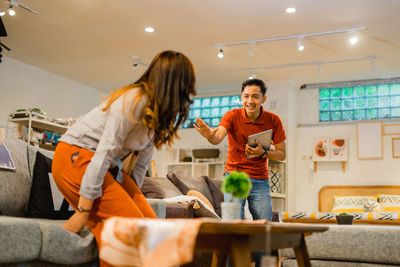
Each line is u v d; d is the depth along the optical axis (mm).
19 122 5875
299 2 5082
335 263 2779
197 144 8906
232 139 3008
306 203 8203
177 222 1396
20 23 5820
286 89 8203
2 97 6953
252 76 7660
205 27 5828
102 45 6551
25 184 2572
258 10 5305
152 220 1446
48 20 5703
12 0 5039
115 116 1787
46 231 1854
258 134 2805
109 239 1474
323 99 8383
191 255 1336
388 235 2668
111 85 8664
